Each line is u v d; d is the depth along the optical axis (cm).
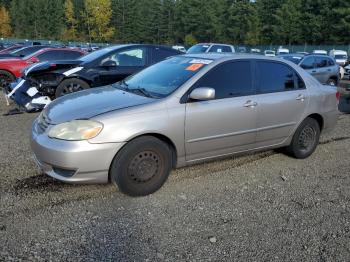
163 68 514
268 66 527
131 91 473
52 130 397
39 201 403
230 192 445
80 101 448
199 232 356
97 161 389
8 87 938
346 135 741
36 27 9050
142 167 414
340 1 5822
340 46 5256
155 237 345
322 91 584
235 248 333
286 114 534
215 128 461
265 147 529
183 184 462
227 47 1766
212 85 464
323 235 360
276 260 319
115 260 311
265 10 6981
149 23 8612
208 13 7444
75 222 365
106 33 8306
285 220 384
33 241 332
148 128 408
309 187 470
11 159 523
